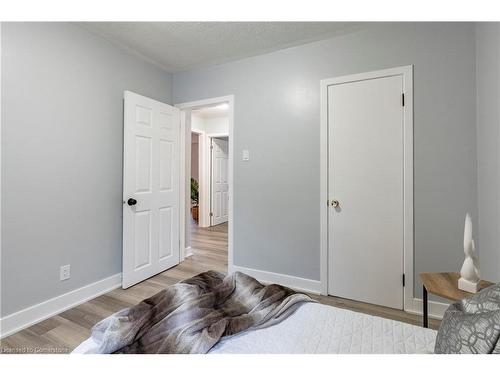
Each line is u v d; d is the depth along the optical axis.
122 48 2.57
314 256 2.44
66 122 2.10
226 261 3.35
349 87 2.26
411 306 2.04
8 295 1.76
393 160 2.10
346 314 1.15
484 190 1.73
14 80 1.77
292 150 2.53
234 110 2.83
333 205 2.33
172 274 2.89
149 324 1.02
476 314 0.71
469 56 1.85
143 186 2.69
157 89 2.99
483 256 1.76
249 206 2.76
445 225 1.94
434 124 1.96
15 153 1.79
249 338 0.99
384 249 2.14
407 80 2.04
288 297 1.23
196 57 2.75
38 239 1.93
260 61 2.68
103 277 2.43
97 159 2.35
